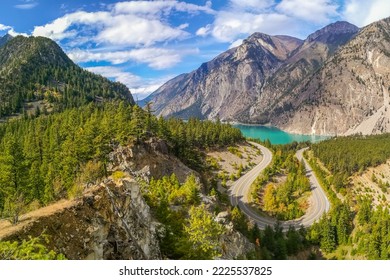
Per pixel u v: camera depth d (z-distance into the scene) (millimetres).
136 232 34781
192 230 51188
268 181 197375
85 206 30594
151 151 115938
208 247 47875
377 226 135250
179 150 149125
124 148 102062
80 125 110750
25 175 62938
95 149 82562
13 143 62219
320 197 197250
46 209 29000
